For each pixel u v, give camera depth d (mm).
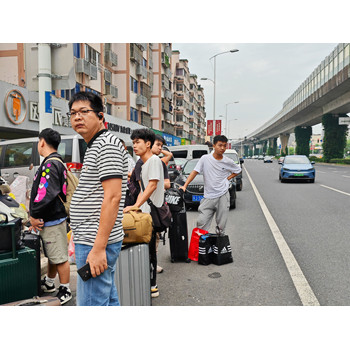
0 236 2912
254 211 8930
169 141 48156
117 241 2037
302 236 6105
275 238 5961
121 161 1926
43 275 4086
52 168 3232
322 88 41312
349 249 5180
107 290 2020
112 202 1858
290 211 8859
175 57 63562
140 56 33188
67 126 17547
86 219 1962
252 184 17109
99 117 2012
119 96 29625
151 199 3506
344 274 4051
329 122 50781
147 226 2957
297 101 57688
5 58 16875
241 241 5809
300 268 4312
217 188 4746
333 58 36844
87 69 21109
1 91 13055
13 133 15781
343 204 9938
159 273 4258
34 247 3340
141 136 3557
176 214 4660
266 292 3547
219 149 4656
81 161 7383
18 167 8328
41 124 5125
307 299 3336
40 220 3279
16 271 2955
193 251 4758
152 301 3359
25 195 5930
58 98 16781
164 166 4242
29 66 5219
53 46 5172
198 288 3711
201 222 4832
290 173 17500
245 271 4246
